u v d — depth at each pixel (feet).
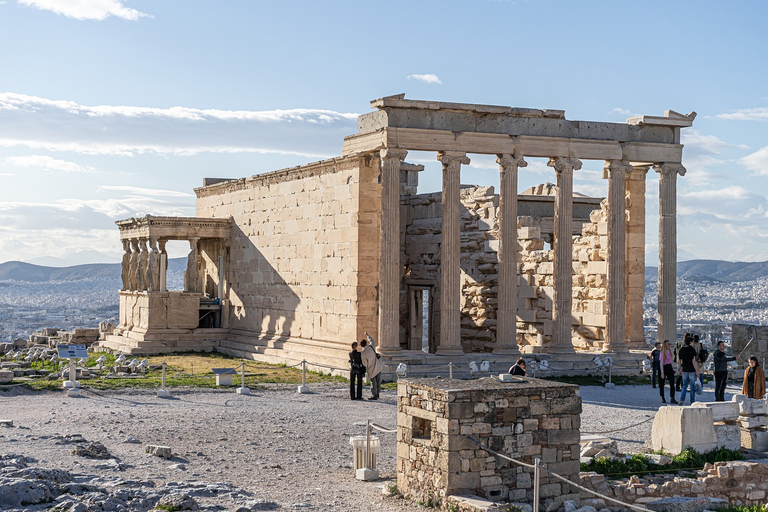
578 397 68.59
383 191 137.69
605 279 159.33
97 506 57.52
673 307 155.43
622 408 115.85
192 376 136.98
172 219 184.96
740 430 90.89
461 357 140.26
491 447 65.82
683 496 73.51
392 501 68.13
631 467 80.12
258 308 178.19
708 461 84.64
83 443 82.64
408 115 139.03
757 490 77.46
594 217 162.81
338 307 149.59
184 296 183.73
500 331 144.87
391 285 137.69
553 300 148.46
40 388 121.29
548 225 180.04
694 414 87.10
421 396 68.18
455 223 140.77
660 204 155.74
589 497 68.80
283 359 158.81
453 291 140.67
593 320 161.68
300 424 98.07
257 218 179.93
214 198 200.54
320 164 155.02
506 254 144.46
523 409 66.95
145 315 182.09
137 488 64.80
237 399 115.24
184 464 77.36
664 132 155.22
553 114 146.51
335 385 129.80
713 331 321.73
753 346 168.86
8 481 59.47
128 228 193.06
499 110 142.51
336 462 81.71
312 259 158.51
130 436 87.97
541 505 66.85
